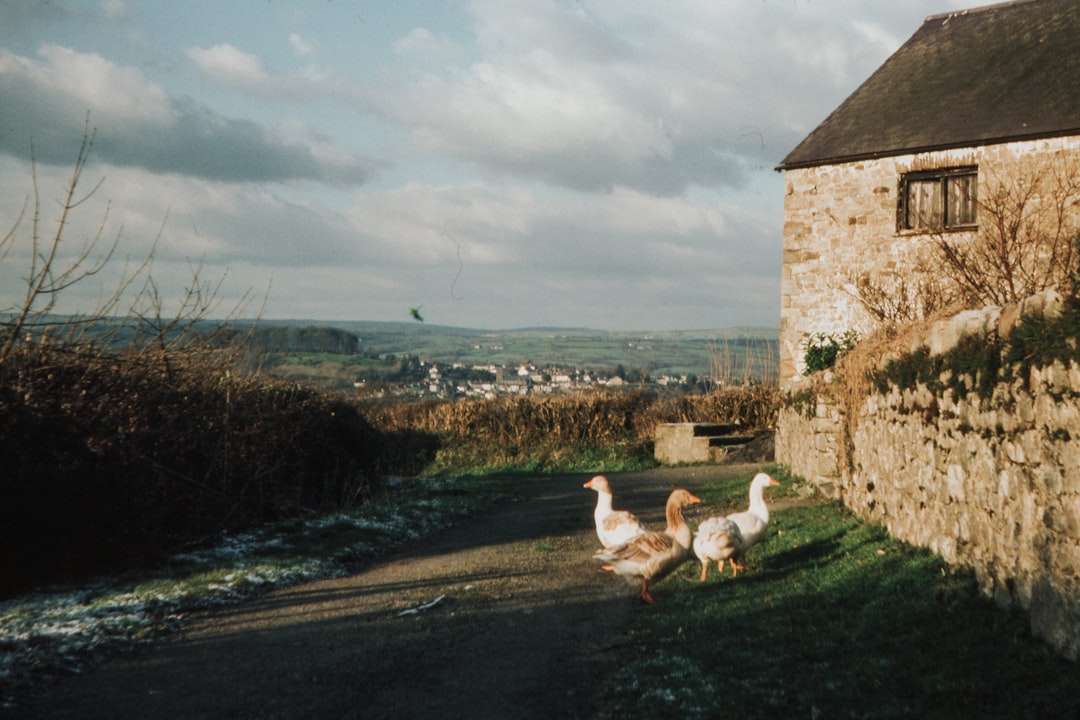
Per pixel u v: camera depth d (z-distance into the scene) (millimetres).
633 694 5016
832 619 6367
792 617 6477
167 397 9898
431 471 25469
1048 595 4992
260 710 4828
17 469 7715
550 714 4758
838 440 11969
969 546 6562
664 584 8070
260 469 11492
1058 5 19422
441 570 8883
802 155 18578
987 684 4605
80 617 6570
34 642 5863
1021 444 5484
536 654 5891
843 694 4730
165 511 9570
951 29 20797
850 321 17891
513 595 7695
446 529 12023
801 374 18312
